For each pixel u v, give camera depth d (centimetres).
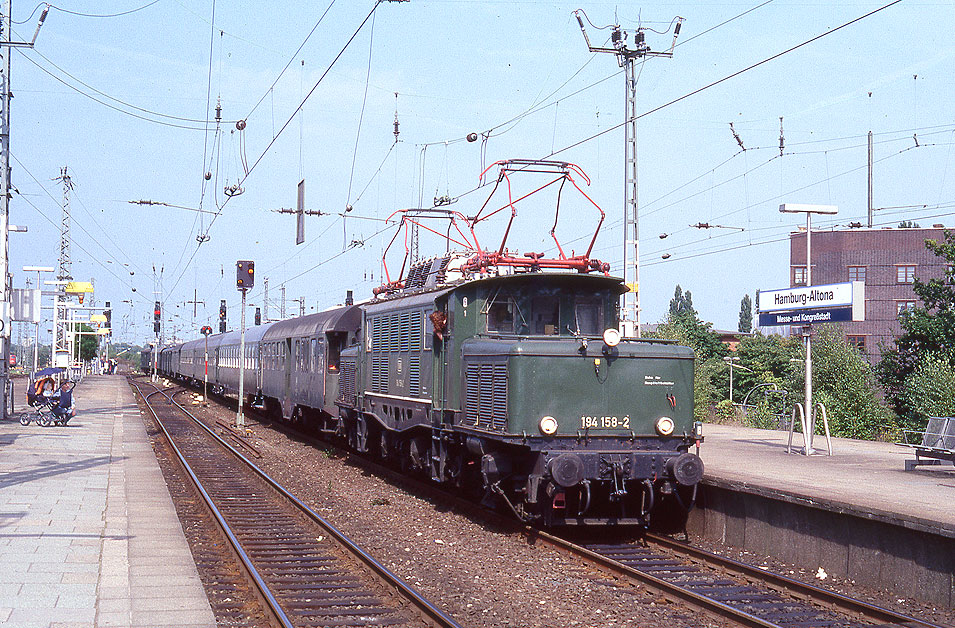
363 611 839
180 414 3700
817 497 1059
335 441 2425
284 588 923
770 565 1098
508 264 1402
